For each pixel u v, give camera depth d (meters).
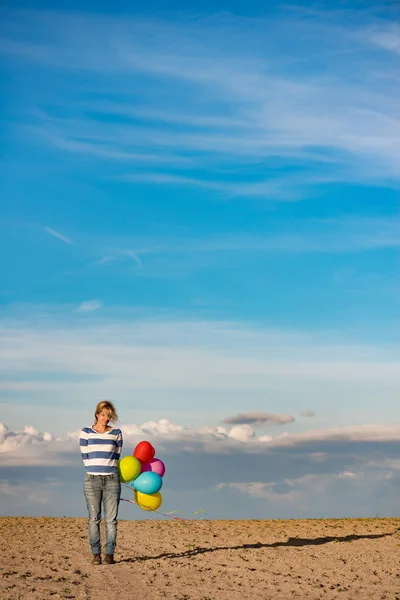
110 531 10.67
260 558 11.62
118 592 8.74
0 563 10.55
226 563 11.12
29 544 12.70
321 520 17.34
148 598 8.46
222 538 14.05
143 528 15.47
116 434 10.68
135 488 11.18
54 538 13.58
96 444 10.59
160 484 11.13
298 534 14.66
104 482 10.62
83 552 11.87
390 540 13.76
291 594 8.87
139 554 11.84
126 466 10.91
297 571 10.52
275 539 13.94
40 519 16.91
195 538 13.97
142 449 11.30
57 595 8.38
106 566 10.55
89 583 9.24
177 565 10.80
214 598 8.55
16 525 15.72
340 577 10.10
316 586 9.41
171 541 13.50
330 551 12.43
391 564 11.16
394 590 9.27
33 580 9.27
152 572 10.16
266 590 9.09
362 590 9.22
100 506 10.71
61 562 10.80
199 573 10.20
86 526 15.66
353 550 12.55
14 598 8.15
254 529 15.44
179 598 8.49
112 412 10.67
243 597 8.62
